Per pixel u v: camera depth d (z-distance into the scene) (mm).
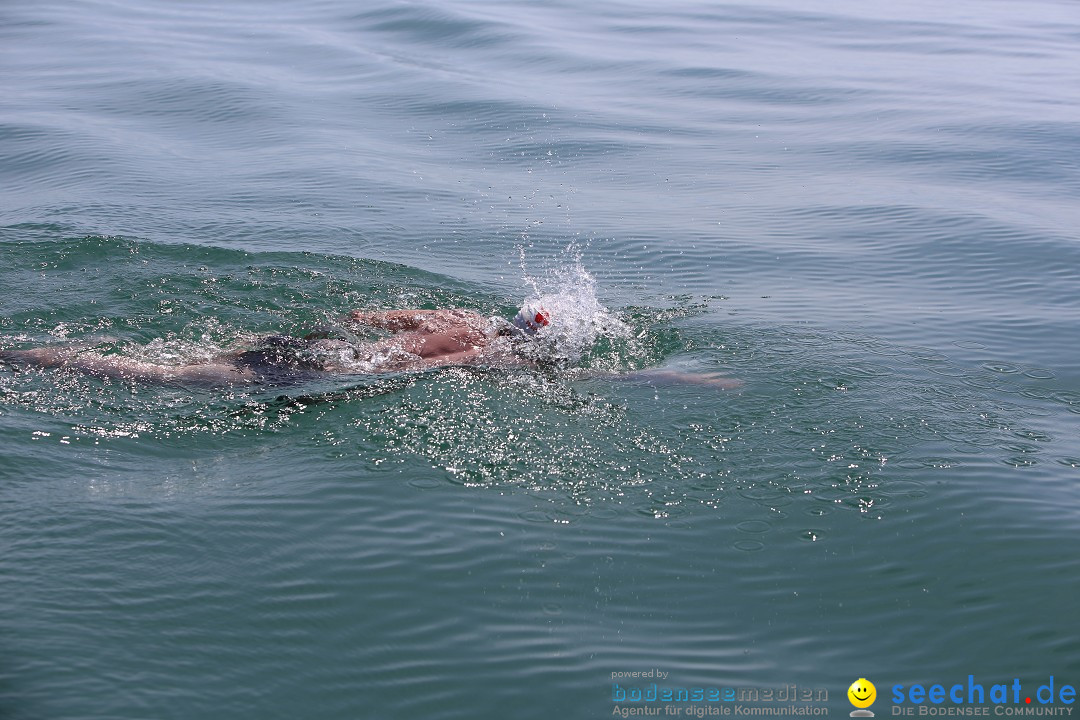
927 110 20656
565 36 27328
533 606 5867
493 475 7172
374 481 7035
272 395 8172
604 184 15867
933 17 32938
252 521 6523
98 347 8844
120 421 7637
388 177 15758
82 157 16141
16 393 7883
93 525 6363
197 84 21250
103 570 5961
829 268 12359
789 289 11609
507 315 10492
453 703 5141
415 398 8195
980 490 7113
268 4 31828
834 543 6508
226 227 12938
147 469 7090
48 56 23906
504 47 25672
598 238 13336
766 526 6676
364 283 11047
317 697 5145
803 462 7449
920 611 5906
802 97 21891
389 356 8891
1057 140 18312
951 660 5520
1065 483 7254
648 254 12781
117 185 14727
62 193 14258
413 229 13367
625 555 6344
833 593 6055
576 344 9492
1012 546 6488
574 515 6734
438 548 6336
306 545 6316
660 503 6898
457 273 11750
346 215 13805
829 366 9188
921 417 8203
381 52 25094
